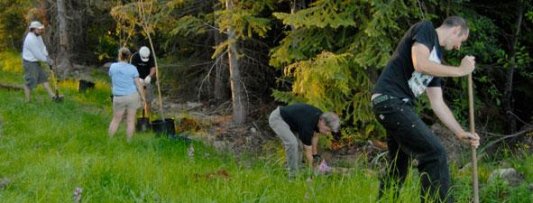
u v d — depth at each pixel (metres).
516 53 10.07
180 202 4.56
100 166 5.34
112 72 8.38
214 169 6.36
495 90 10.14
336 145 9.73
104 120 10.43
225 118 12.32
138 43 15.80
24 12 17.92
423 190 4.16
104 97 13.52
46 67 16.05
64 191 4.73
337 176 5.55
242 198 4.63
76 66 19.06
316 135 6.98
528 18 9.98
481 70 10.36
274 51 10.12
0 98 11.45
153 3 11.58
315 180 5.18
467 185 5.33
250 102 12.77
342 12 9.27
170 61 14.22
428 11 9.71
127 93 8.38
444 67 4.00
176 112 12.84
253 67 12.88
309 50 9.73
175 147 8.43
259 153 10.00
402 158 4.57
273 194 4.70
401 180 4.57
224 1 10.72
